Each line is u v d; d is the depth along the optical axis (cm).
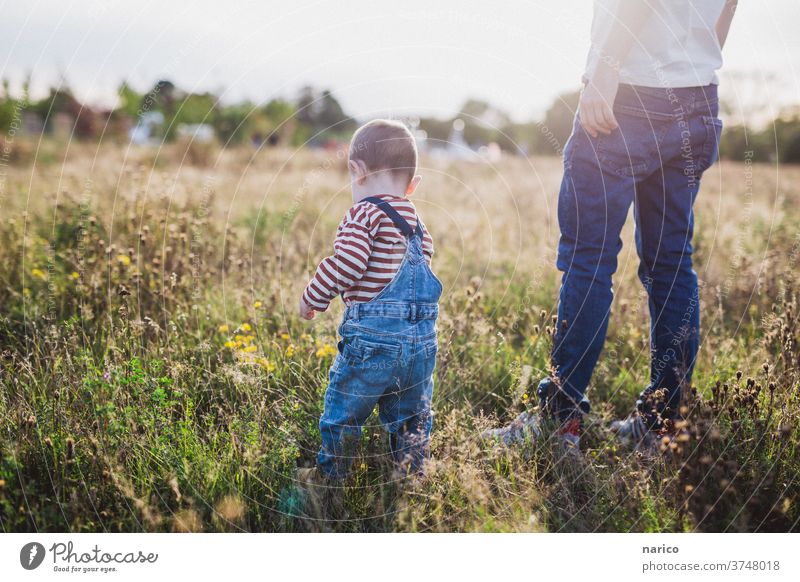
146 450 219
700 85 229
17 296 337
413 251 219
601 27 220
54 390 233
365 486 220
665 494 215
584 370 243
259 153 1148
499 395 283
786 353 256
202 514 207
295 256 413
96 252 367
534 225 575
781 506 214
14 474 206
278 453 225
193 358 272
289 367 273
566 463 226
